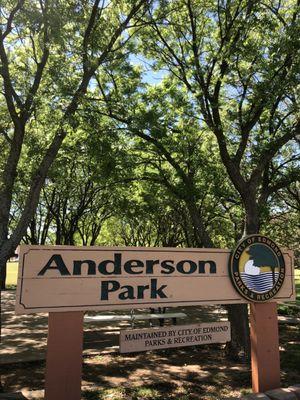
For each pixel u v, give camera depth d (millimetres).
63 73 7238
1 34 6691
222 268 5254
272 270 5473
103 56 7422
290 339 9688
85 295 4480
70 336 4359
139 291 4758
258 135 9117
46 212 22750
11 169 6352
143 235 30109
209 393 5703
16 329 10609
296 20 8266
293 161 11328
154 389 5875
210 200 13453
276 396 4938
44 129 8914
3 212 6078
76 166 13539
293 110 8594
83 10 7258
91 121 8180
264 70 8352
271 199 15297
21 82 7680
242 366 7207
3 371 6801
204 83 8742
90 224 24922
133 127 8672
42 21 6754
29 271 4273
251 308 5379
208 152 11039
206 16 9352
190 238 21734
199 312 13586
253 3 8047
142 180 10445
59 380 4270
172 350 8367
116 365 7250
